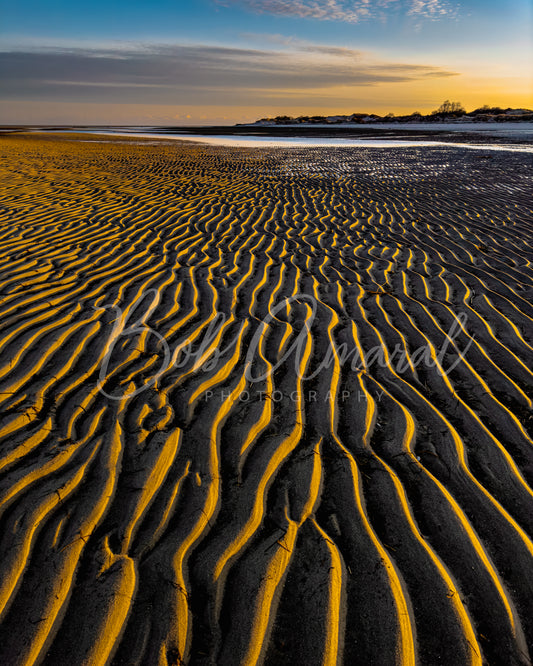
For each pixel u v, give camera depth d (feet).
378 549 6.23
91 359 10.71
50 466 7.49
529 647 5.14
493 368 10.55
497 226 23.93
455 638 5.20
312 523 6.63
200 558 6.07
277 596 5.63
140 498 6.96
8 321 12.39
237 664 4.92
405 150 73.36
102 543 6.24
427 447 8.10
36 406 8.93
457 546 6.27
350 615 5.43
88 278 16.03
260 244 21.09
